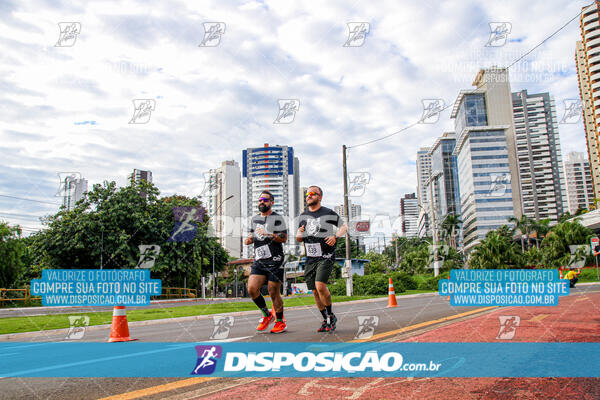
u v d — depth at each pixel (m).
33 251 30.75
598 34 89.12
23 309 19.38
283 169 89.88
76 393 2.94
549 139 152.62
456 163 133.88
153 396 2.80
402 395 2.55
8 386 3.18
